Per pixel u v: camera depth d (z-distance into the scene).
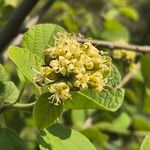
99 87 0.31
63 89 0.30
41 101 0.31
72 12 0.60
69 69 0.30
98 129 0.51
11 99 0.34
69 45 0.31
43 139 0.31
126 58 0.49
